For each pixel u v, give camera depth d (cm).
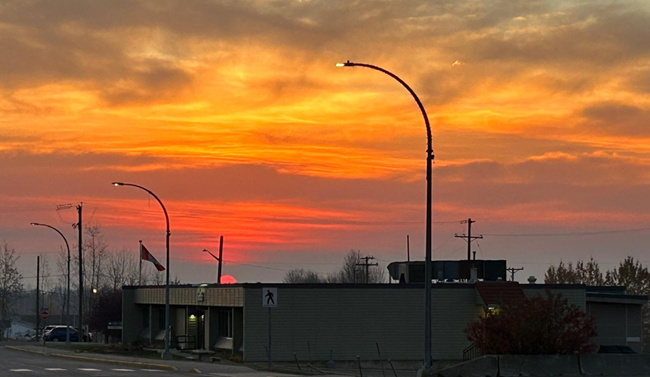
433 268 5469
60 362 4391
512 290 4688
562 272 10538
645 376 3231
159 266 5697
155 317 6419
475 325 3466
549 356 3222
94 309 9144
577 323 3391
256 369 3659
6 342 7944
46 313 6619
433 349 4662
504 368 3156
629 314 4959
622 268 9688
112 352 5544
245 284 4488
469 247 8588
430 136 2912
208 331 5184
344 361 4559
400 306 4666
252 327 4481
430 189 2934
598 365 3250
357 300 4616
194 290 5331
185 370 3578
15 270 11712
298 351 4512
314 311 4556
